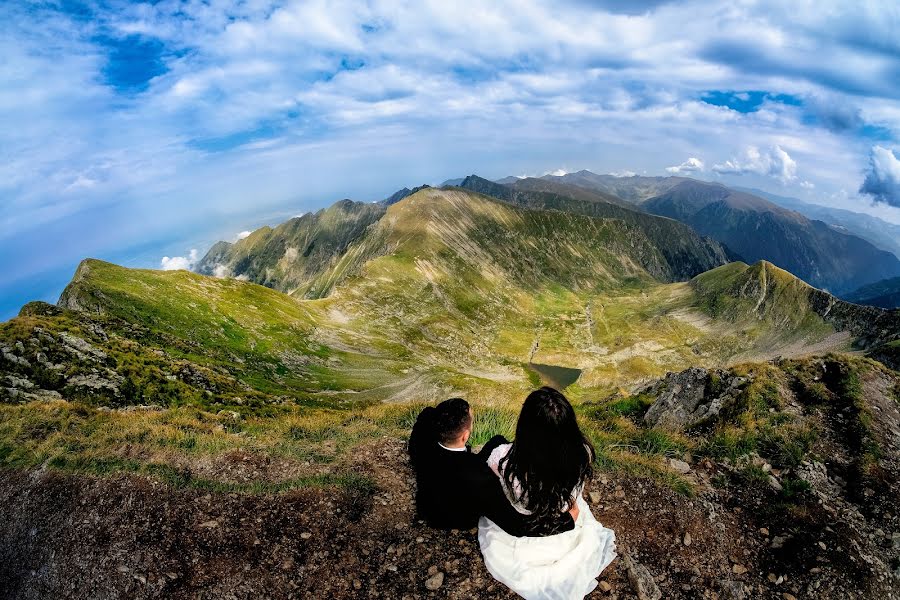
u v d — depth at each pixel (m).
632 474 11.23
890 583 9.11
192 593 8.02
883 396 16.39
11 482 11.92
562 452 4.79
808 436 13.98
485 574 7.25
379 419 18.11
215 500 10.07
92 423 16.83
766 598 8.55
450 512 6.26
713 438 14.40
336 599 7.41
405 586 7.37
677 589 8.27
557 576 5.58
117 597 8.31
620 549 8.03
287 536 8.87
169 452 12.56
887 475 12.17
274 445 13.30
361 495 9.82
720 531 9.88
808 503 10.88
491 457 5.89
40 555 9.74
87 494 10.84
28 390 45.47
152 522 9.72
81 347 56.06
